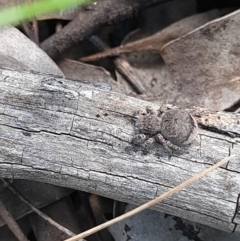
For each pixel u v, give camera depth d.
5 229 0.14
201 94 0.14
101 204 0.15
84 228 0.14
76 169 0.11
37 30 0.15
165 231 0.13
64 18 0.15
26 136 0.11
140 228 0.13
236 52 0.14
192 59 0.14
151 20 0.16
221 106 0.14
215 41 0.14
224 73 0.14
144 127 0.10
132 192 0.11
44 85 0.11
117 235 0.13
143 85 0.15
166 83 0.15
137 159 0.11
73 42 0.15
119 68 0.15
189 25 0.15
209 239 0.13
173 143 0.10
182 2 0.15
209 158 0.10
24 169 0.11
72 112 0.11
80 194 0.14
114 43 0.16
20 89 0.11
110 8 0.15
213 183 0.10
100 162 0.11
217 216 0.11
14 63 0.13
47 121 0.11
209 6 0.15
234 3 0.15
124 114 0.11
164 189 0.11
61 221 0.14
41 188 0.14
